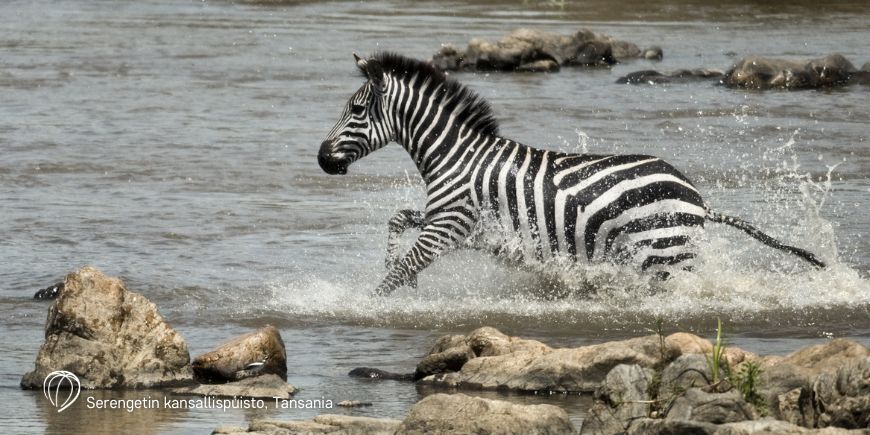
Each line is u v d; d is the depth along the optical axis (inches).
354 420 960.3
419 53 4025.6
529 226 1477.6
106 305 1156.5
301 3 5674.2
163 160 2423.7
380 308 1446.9
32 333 1336.1
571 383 1094.4
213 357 1155.3
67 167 2341.3
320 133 2743.6
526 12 5319.9
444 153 1503.4
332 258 1707.7
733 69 3511.3
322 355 1256.8
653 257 1466.5
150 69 3713.1
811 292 1503.4
